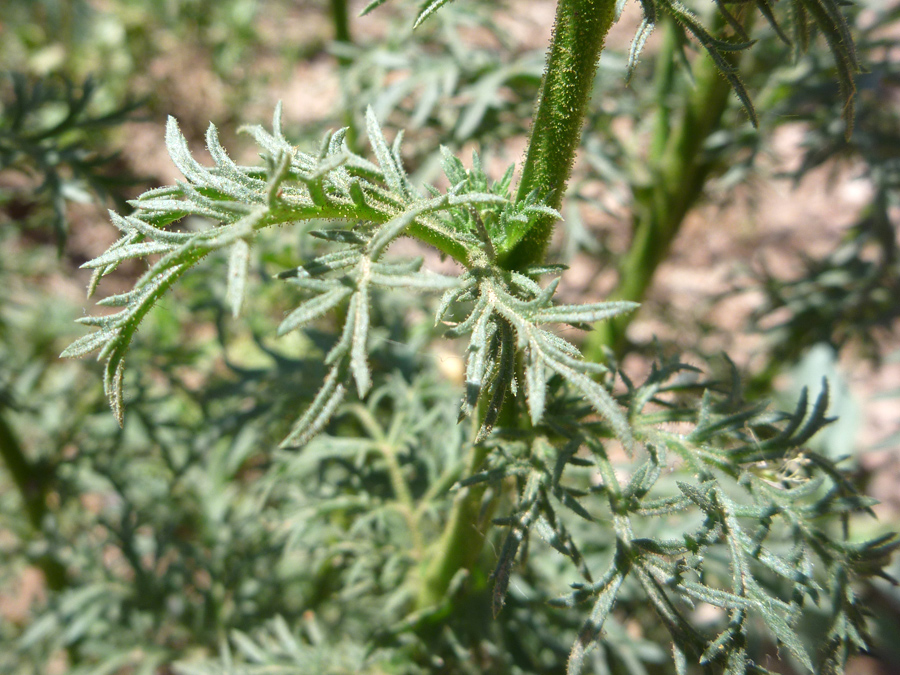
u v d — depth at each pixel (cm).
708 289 52
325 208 11
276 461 25
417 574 21
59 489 31
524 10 58
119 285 51
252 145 51
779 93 28
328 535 25
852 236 35
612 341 27
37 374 35
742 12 13
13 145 23
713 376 32
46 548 30
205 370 36
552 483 13
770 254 54
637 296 26
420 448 23
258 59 58
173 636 28
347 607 28
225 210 11
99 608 29
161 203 11
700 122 24
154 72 55
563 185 13
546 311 11
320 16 60
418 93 35
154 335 34
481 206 12
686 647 12
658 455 13
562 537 13
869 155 29
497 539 19
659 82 25
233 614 28
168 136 11
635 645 22
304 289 10
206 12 55
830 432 32
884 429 46
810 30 13
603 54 27
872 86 28
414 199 12
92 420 33
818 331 34
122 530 29
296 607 29
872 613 12
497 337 11
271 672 21
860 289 33
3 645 32
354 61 32
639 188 26
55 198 23
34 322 38
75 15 56
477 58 29
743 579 12
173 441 33
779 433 15
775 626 11
